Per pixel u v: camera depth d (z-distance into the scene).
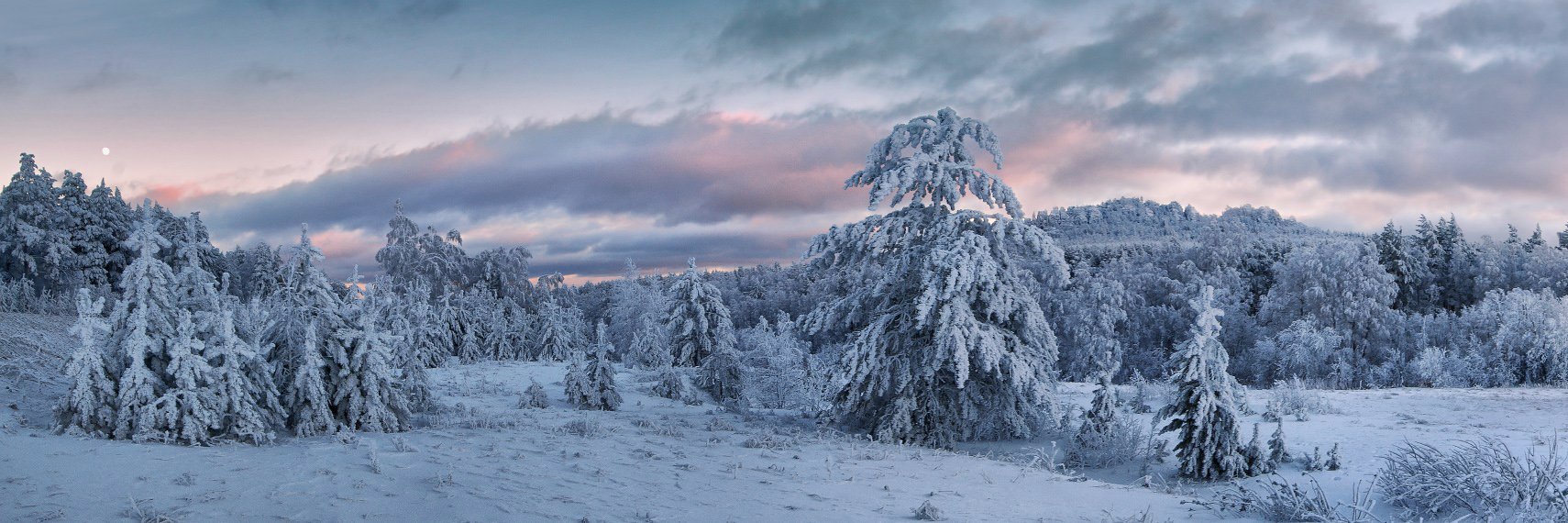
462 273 60.25
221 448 10.84
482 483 8.70
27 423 11.60
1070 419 18.50
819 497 8.91
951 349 15.62
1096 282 58.25
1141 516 8.44
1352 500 9.25
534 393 20.41
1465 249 65.62
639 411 20.97
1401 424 17.97
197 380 11.49
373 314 13.71
